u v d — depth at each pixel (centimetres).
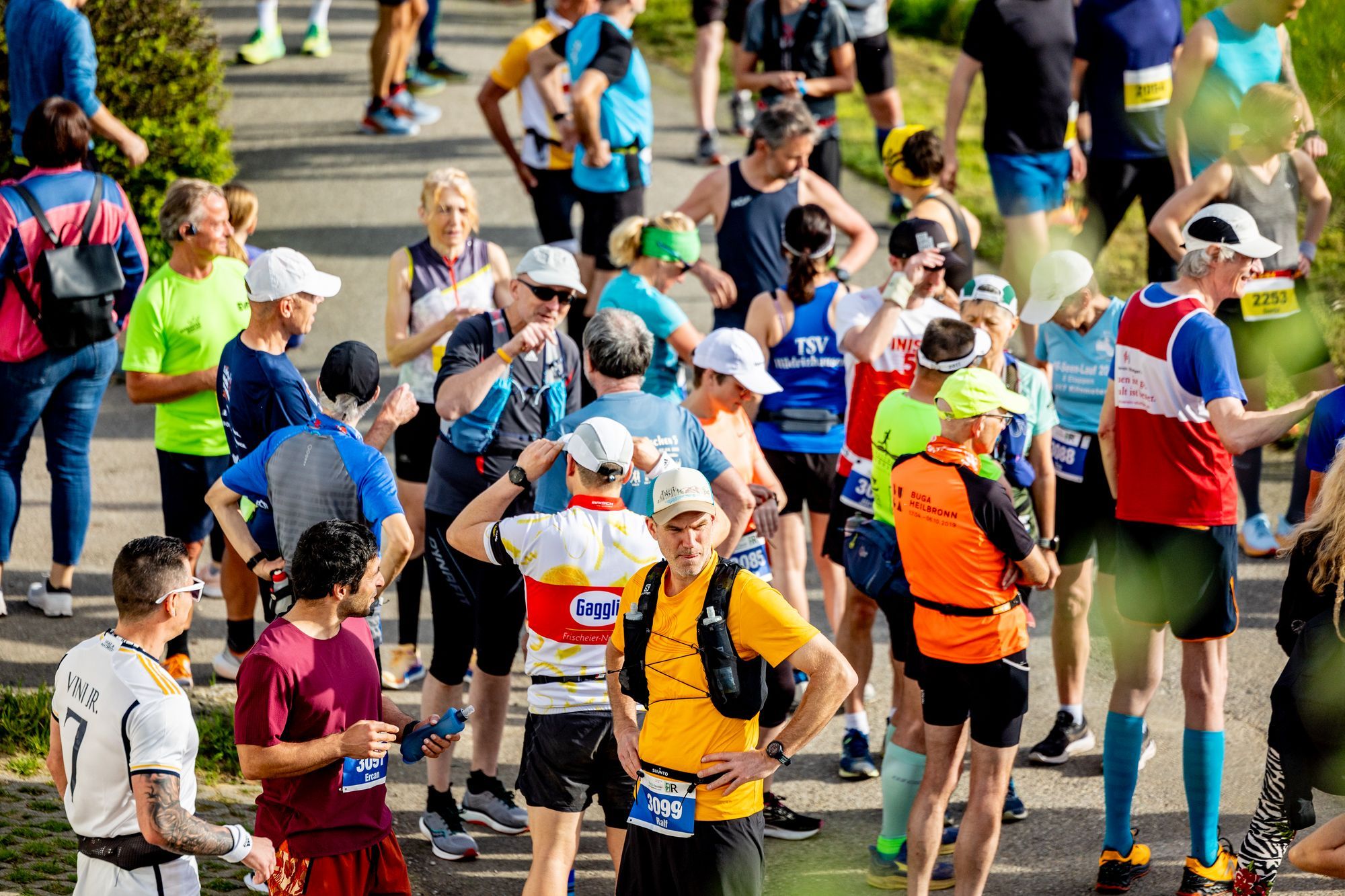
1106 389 2114
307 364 3519
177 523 2328
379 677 1505
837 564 2453
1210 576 1839
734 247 2680
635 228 2320
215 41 4109
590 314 3341
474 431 2020
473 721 2042
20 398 2388
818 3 3575
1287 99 2503
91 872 1391
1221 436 1756
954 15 6334
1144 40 3152
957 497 1692
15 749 2100
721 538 1769
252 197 2483
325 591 1434
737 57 3703
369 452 1759
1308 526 1578
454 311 2358
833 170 3706
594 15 3148
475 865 1984
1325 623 1555
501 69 3347
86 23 2920
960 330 1845
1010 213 3284
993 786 1745
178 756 1366
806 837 2075
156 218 3722
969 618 1714
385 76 4784
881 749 2297
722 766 1424
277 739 1405
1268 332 2773
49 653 2405
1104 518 2161
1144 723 1955
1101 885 1894
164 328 2239
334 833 1456
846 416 2381
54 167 2375
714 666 1417
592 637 1634
